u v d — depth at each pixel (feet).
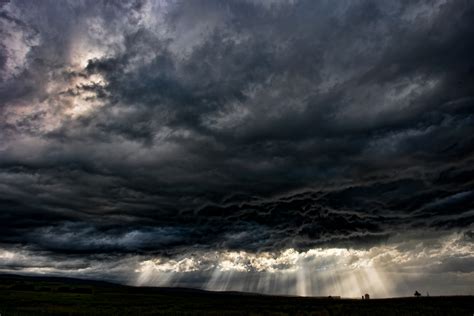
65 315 215.31
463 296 255.29
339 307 230.48
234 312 223.30
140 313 226.58
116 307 289.53
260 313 213.05
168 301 382.63
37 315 212.43
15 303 323.37
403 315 176.14
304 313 204.44
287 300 372.17
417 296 296.51
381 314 181.16
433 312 180.55
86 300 382.63
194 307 282.15
